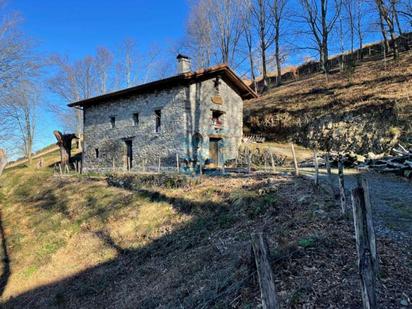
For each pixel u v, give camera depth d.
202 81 19.22
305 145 21.11
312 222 6.77
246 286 4.86
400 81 20.48
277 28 36.62
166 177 14.16
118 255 9.64
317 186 9.06
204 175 14.15
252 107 28.16
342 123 19.48
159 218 10.95
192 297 5.46
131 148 20.86
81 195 16.16
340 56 38.78
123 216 12.08
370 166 13.67
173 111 18.42
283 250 5.35
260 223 7.90
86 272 9.33
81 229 12.36
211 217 9.58
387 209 7.50
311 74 36.59
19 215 16.12
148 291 6.90
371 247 4.54
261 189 9.83
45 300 8.61
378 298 4.12
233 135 21.64
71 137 29.12
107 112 22.23
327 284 4.44
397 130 16.23
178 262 7.70
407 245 5.47
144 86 19.25
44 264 10.67
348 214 6.83
